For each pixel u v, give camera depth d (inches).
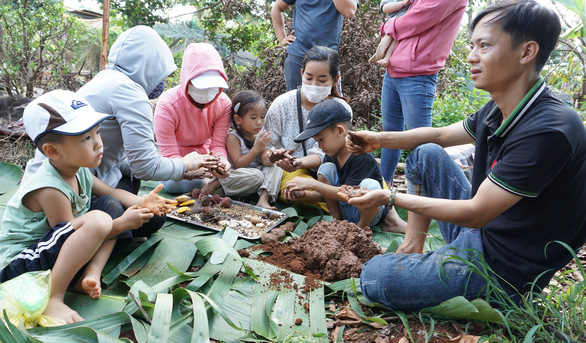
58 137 81.4
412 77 136.3
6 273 82.7
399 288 83.4
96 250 81.0
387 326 83.5
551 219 75.4
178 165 112.7
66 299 83.6
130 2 335.3
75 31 273.1
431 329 78.2
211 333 77.6
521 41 70.0
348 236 102.7
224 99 142.6
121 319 75.6
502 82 73.9
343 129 117.6
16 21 236.7
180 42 497.4
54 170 85.2
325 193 119.4
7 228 85.0
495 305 81.9
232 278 92.4
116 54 108.2
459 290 81.9
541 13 68.7
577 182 72.9
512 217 77.6
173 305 80.5
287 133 144.2
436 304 83.6
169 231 114.0
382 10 151.6
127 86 103.3
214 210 126.6
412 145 103.5
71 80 253.0
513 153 72.7
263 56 256.8
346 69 236.4
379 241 119.6
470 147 164.9
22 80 236.1
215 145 143.0
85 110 83.9
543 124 70.7
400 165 178.4
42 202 82.5
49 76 263.4
